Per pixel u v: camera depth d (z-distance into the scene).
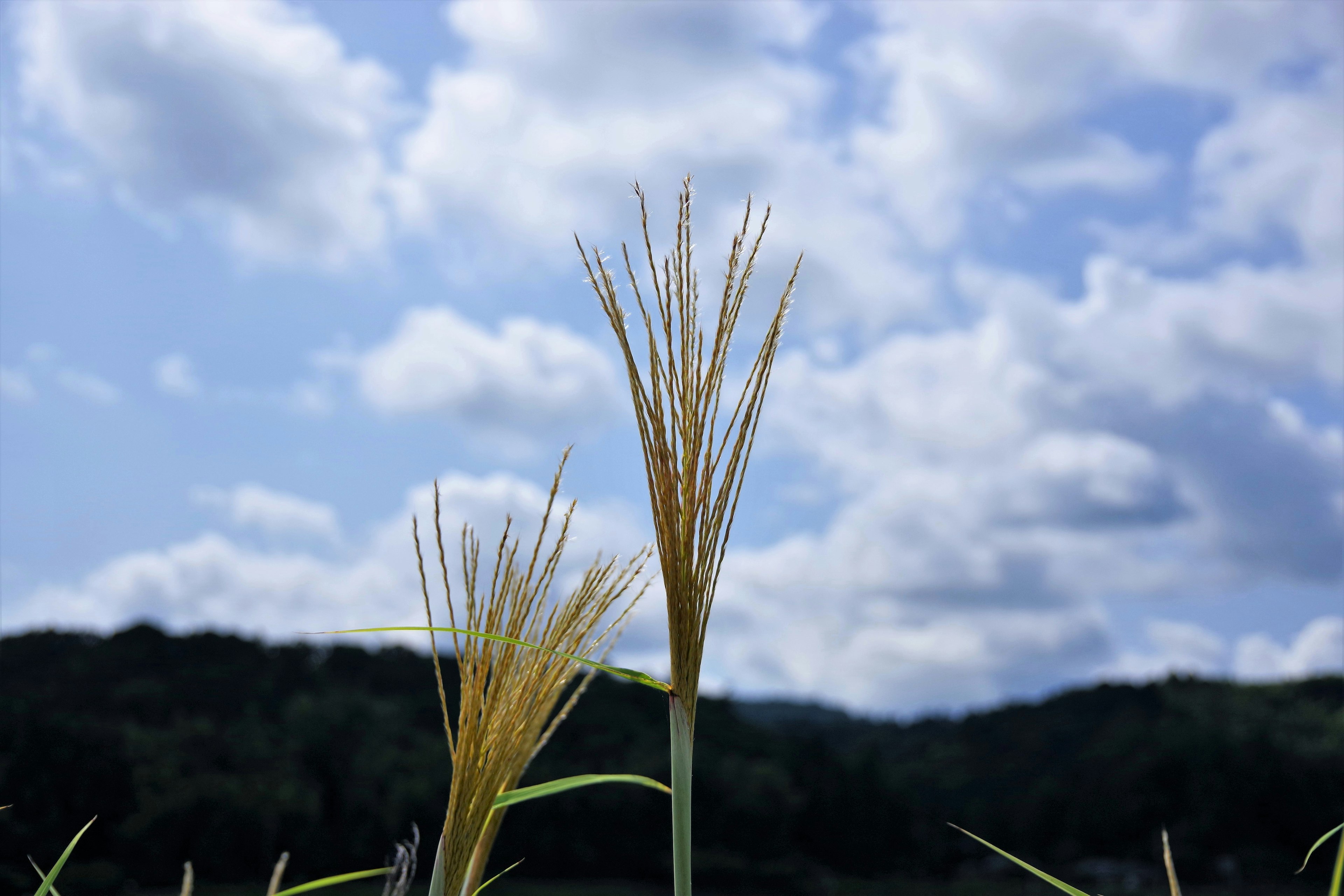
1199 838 74.38
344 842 57.84
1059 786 86.25
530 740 2.06
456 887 1.92
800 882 69.12
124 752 55.78
